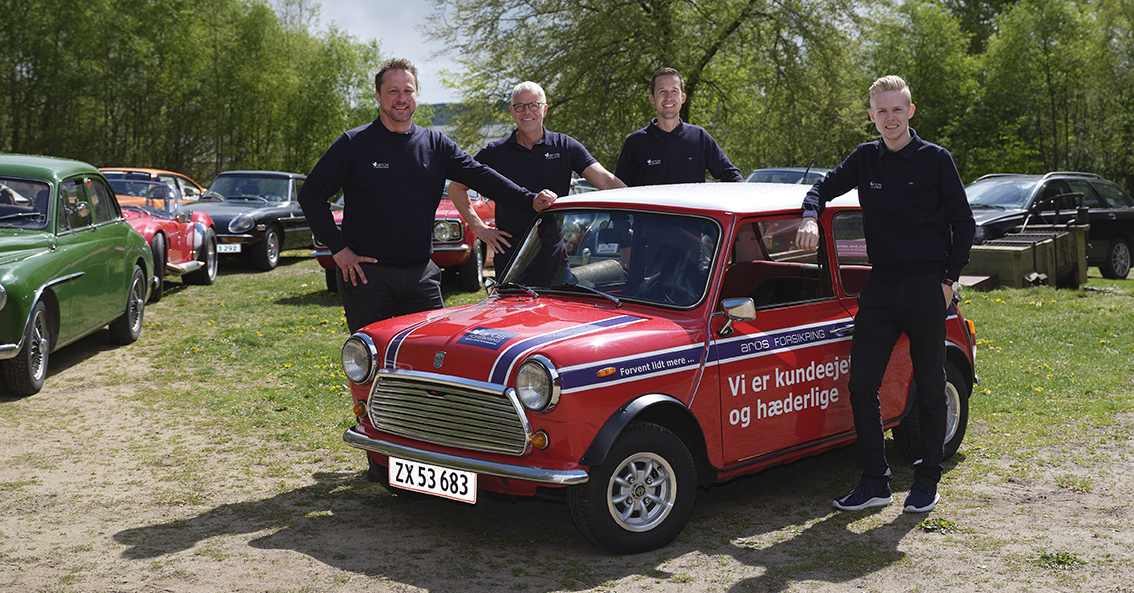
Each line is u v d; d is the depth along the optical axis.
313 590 3.77
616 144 29.88
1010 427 6.35
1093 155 38.88
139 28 34.84
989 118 41.75
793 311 4.76
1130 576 3.88
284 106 44.25
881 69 43.44
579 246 4.93
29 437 6.16
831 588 3.79
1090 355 8.62
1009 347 9.03
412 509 4.87
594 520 4.00
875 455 4.75
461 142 31.72
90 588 3.77
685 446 4.25
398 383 4.32
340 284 5.30
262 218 16.23
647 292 4.55
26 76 33.22
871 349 4.65
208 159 41.72
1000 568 3.99
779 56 29.77
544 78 29.00
